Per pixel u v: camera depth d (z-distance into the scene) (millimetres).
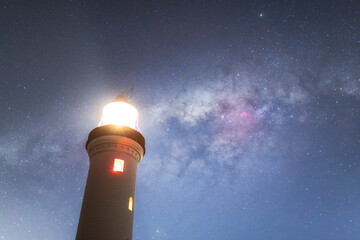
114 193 16812
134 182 18047
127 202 17016
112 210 16391
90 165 18266
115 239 15852
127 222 16609
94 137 18391
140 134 19016
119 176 17375
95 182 17156
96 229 15891
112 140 18094
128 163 18031
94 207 16422
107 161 17656
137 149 18688
